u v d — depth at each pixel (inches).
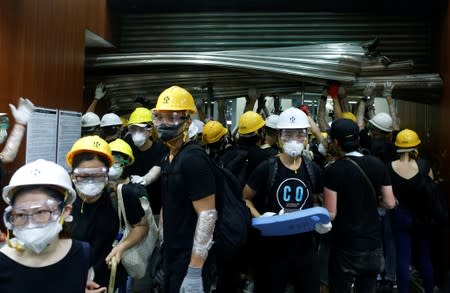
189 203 82.6
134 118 145.6
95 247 78.7
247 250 106.0
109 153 78.2
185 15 234.4
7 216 52.2
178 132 84.0
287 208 101.4
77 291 52.0
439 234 177.2
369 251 105.9
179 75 210.1
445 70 190.9
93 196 77.8
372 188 106.7
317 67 193.5
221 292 117.7
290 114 101.0
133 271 87.0
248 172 139.6
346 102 201.5
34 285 50.3
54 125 147.6
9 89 121.0
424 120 218.5
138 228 86.7
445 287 159.9
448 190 174.9
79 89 173.6
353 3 213.6
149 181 132.2
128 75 211.8
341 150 110.3
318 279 103.7
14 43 123.3
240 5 222.5
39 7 138.0
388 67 197.6
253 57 198.2
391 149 160.2
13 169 120.4
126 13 235.1
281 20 231.3
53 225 51.9
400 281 144.4
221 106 216.8
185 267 82.0
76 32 170.1
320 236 131.0
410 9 214.4
